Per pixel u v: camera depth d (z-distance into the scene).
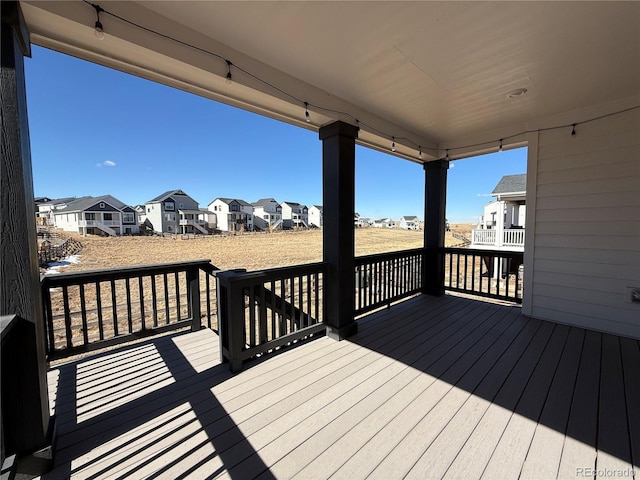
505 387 2.02
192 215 38.69
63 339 4.00
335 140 2.82
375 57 2.08
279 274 2.65
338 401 1.88
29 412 1.29
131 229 33.84
